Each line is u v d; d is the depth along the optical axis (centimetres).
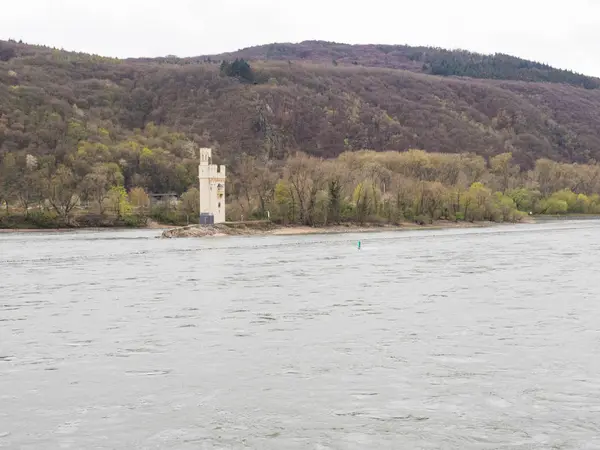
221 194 15612
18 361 3444
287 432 2469
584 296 5353
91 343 3831
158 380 3102
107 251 10181
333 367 3291
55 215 17438
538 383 3017
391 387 2967
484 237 13575
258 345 3750
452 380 3064
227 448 2333
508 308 4838
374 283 6238
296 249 10600
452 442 2377
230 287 6044
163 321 4453
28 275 7038
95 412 2688
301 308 4912
